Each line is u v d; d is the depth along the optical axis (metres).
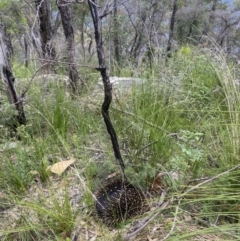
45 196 1.95
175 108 2.58
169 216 1.78
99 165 2.17
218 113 2.60
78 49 3.76
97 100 2.89
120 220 1.73
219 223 1.74
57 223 1.71
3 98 2.75
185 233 1.58
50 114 2.68
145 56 3.91
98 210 1.76
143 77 3.09
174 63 3.41
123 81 3.07
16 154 2.19
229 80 2.73
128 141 2.29
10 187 1.99
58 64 3.18
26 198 1.94
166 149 2.11
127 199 1.75
